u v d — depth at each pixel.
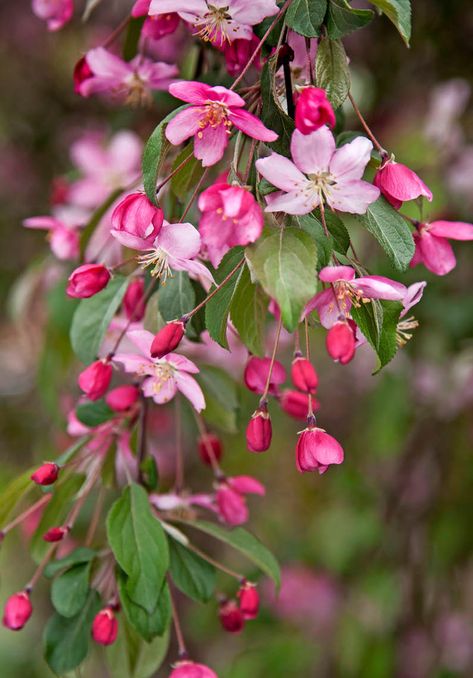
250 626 1.12
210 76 0.66
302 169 0.56
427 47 0.95
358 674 1.00
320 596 1.12
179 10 0.58
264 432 0.57
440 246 0.62
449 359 1.02
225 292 0.57
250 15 0.58
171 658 1.14
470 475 1.04
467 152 0.94
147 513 0.62
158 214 0.56
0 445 1.21
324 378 1.26
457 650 1.05
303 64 0.62
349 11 0.56
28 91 1.25
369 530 1.08
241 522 0.68
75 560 0.63
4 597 1.30
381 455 1.04
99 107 1.23
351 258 0.57
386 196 0.58
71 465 0.65
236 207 0.54
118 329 0.69
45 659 0.63
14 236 1.23
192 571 0.63
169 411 0.96
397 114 0.97
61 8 0.72
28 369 1.22
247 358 0.63
